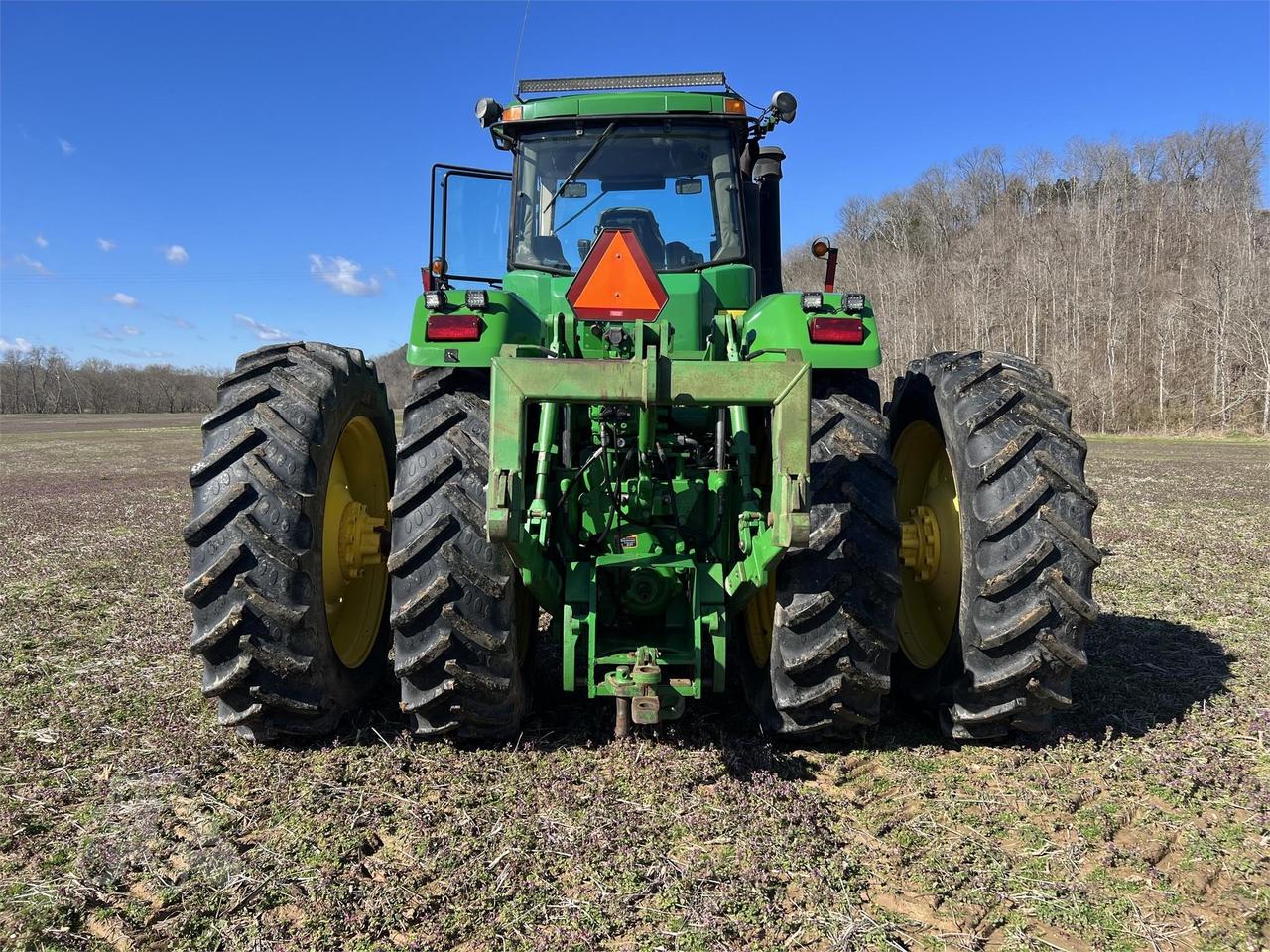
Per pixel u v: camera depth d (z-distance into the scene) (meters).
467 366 2.99
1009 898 2.19
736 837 2.43
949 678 3.03
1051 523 2.78
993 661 2.86
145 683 3.73
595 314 2.76
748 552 2.69
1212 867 2.33
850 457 2.87
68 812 2.62
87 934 2.06
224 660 2.83
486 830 2.48
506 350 2.57
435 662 2.79
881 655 2.82
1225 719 3.29
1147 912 2.13
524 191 3.83
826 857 2.35
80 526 9.26
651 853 2.35
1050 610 2.75
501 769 2.86
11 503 11.73
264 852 2.38
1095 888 2.23
